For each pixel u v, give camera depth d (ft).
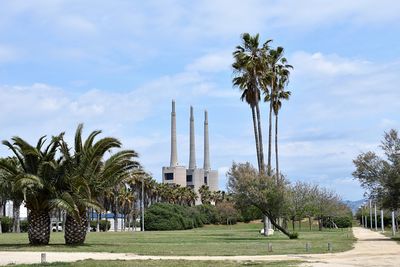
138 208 471.62
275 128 240.12
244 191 170.50
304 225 464.24
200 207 495.82
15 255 90.12
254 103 192.54
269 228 210.59
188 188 608.19
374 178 174.60
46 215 119.75
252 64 187.01
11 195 117.19
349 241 152.35
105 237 193.47
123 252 98.99
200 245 124.77
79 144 118.21
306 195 289.53
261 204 172.14
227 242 143.95
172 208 392.47
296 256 90.94
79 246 115.14
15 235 217.97
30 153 113.29
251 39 190.19
